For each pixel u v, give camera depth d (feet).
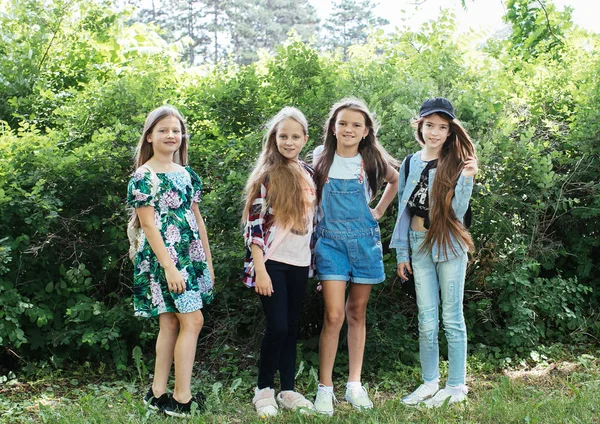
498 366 17.69
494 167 19.01
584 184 20.08
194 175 14.58
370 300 17.87
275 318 13.96
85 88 20.17
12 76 20.81
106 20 24.94
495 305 19.33
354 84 19.65
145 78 20.08
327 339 14.46
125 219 17.65
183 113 19.77
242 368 16.99
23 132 17.98
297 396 14.37
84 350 17.43
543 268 21.17
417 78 19.75
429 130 14.71
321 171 14.62
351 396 14.67
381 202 15.51
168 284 13.53
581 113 20.35
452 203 14.61
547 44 28.32
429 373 15.23
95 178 17.56
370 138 14.83
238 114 19.84
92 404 14.23
